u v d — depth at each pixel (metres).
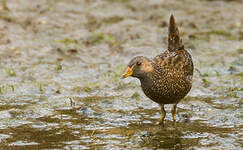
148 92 10.75
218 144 9.44
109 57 15.38
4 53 15.03
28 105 11.74
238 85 13.04
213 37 17.22
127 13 18.94
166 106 11.85
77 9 18.89
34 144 9.42
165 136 9.91
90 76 13.88
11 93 12.54
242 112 11.23
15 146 9.31
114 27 17.58
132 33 17.11
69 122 10.71
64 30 17.20
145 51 15.73
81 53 15.53
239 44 16.53
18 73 13.88
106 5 19.62
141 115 11.23
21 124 10.58
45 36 16.59
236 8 19.72
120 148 9.24
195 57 15.39
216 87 12.95
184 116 11.10
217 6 20.00
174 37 11.31
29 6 18.70
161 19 18.48
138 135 9.97
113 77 13.80
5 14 17.77
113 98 12.30
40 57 15.00
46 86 13.07
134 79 13.76
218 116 11.04
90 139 9.71
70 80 13.55
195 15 19.05
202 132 10.12
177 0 20.48
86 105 11.79
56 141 9.59
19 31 16.67
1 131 10.14
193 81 13.48
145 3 20.03
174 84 10.52
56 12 18.44
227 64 14.77
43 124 10.58
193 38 17.05
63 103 11.93
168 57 10.77
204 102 11.96
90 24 17.78
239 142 9.52
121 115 11.20
